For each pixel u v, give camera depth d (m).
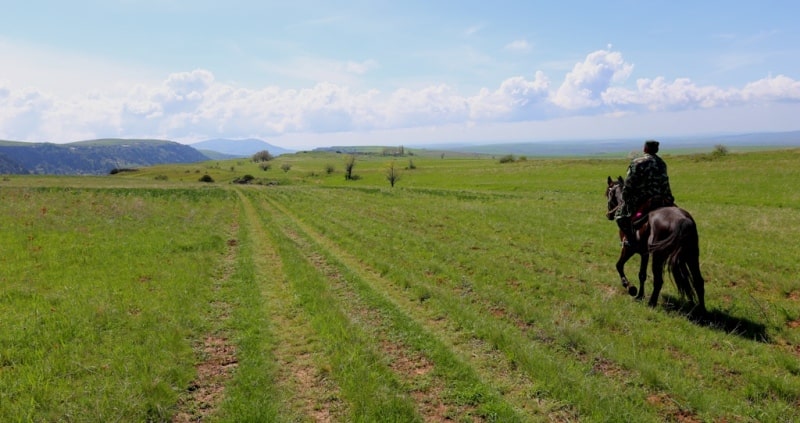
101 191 43.47
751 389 6.23
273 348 8.05
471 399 6.25
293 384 6.73
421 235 19.62
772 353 7.27
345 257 15.63
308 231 22.02
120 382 6.30
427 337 8.39
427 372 7.11
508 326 8.88
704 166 59.81
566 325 8.41
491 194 45.28
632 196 9.96
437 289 11.22
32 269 12.66
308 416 5.87
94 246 15.84
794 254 15.07
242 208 34.91
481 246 17.06
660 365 6.95
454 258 14.86
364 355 7.43
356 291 11.55
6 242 15.77
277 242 18.44
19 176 116.56
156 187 57.28
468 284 11.90
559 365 6.95
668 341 7.89
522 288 11.51
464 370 6.97
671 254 8.68
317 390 6.56
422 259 14.77
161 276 12.38
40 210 23.62
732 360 7.02
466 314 9.38
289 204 36.81
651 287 11.30
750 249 16.02
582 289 11.28
